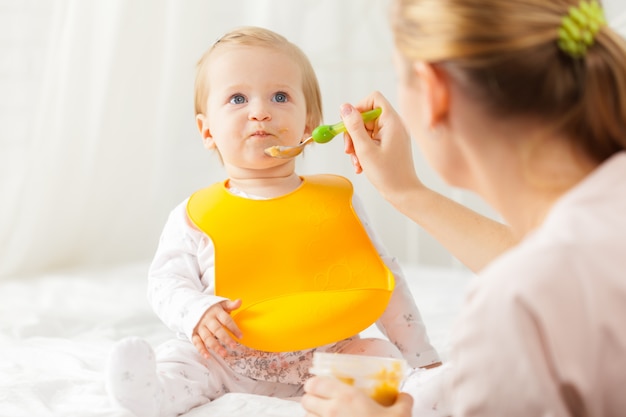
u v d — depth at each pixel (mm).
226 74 1261
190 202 1258
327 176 1310
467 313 630
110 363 935
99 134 2750
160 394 975
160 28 2830
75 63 2637
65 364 1274
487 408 618
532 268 596
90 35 2662
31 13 2615
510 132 668
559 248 597
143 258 2977
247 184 1263
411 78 724
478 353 619
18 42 2607
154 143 2908
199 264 1213
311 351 1143
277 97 1264
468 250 1042
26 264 2676
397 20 728
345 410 755
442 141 719
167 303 1140
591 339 583
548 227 628
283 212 1220
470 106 675
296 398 1099
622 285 581
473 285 637
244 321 1098
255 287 1153
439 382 923
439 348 1354
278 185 1267
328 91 2977
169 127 2893
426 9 690
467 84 668
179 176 2949
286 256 1177
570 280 589
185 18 2840
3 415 973
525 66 649
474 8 664
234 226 1200
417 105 730
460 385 637
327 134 1153
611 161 653
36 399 1028
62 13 2586
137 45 2783
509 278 603
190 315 1094
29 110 2625
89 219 2836
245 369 1133
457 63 666
